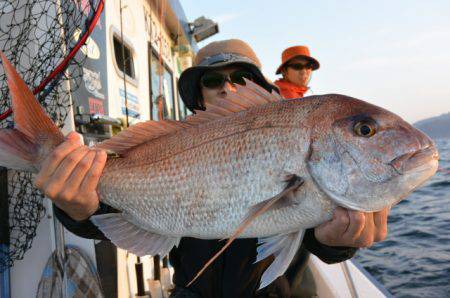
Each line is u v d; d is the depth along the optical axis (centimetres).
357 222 168
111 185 194
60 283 234
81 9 260
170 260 248
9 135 178
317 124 173
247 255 224
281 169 172
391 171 165
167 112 672
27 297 245
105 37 352
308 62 617
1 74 234
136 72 460
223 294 223
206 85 294
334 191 168
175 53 793
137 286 289
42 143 180
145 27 525
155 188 188
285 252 174
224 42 306
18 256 234
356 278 304
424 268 589
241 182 175
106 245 266
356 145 168
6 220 234
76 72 272
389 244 741
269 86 295
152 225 190
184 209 183
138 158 195
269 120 179
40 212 242
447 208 1023
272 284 229
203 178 181
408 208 1091
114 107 356
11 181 238
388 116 172
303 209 171
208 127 189
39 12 243
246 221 157
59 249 239
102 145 200
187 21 841
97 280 244
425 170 164
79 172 171
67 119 244
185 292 230
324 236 181
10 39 233
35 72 226
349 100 179
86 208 183
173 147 191
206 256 228
